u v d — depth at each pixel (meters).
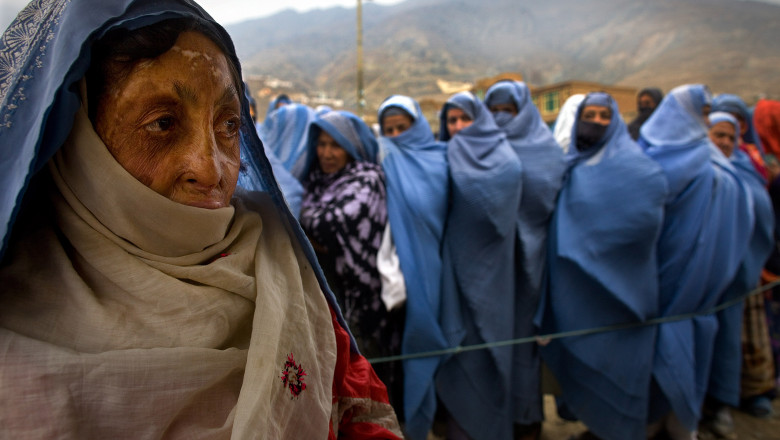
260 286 0.64
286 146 2.82
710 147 2.60
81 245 0.55
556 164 2.36
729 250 2.46
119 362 0.51
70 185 0.55
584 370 2.29
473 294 2.14
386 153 2.33
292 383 0.64
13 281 0.53
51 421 0.47
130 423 0.51
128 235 0.56
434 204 2.17
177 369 0.54
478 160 2.21
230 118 0.63
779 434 2.88
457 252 2.19
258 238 0.71
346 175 2.25
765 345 3.04
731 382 2.72
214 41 0.59
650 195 2.17
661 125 2.73
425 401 2.05
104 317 0.54
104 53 0.53
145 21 0.51
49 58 0.50
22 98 0.50
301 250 0.77
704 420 2.95
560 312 2.30
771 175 3.39
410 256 2.09
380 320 2.05
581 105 2.54
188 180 0.56
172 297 0.56
